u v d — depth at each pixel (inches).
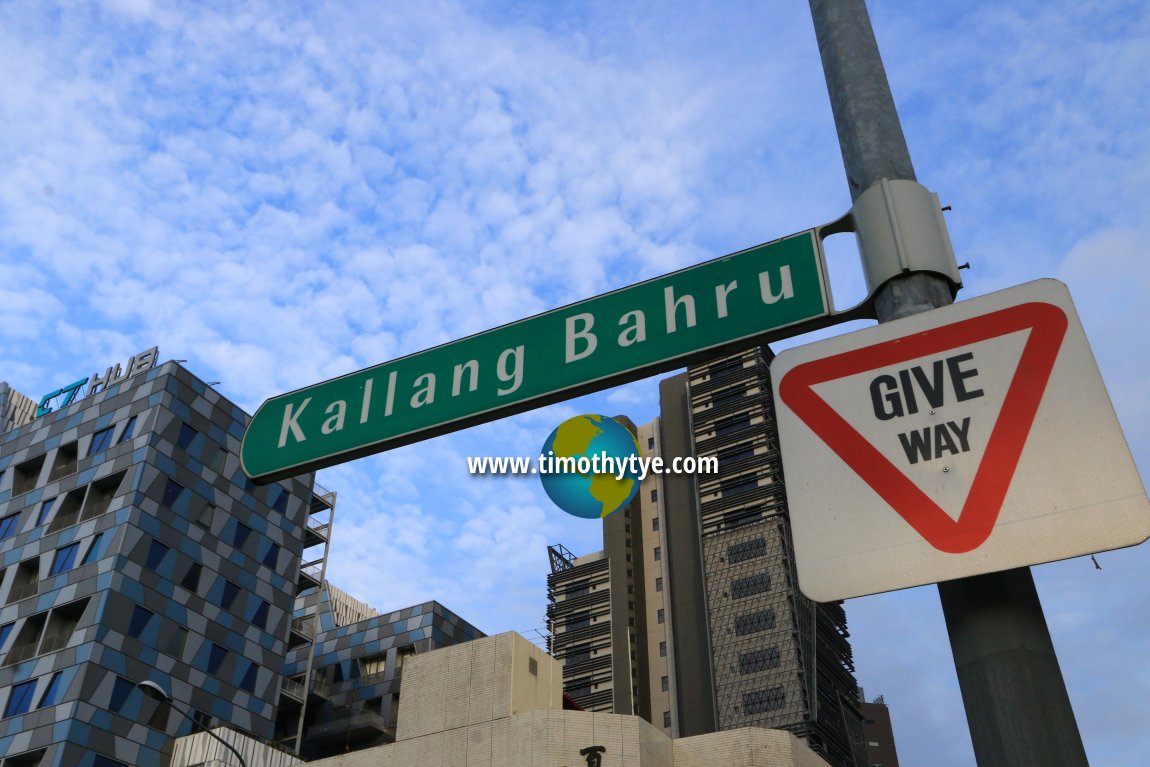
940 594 136.5
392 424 207.6
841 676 3398.1
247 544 2551.7
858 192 177.0
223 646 2362.2
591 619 3602.4
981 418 142.9
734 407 3811.5
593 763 1090.7
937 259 164.6
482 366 205.2
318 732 2928.2
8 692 2087.8
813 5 200.8
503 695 1187.3
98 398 2615.7
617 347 190.7
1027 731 120.9
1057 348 143.5
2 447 2655.0
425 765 1169.4
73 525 2347.4
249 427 227.3
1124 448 131.7
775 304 178.2
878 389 152.6
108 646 2110.0
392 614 3383.4
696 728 3238.2
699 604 3491.6
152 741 2095.2
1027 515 132.7
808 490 149.3
